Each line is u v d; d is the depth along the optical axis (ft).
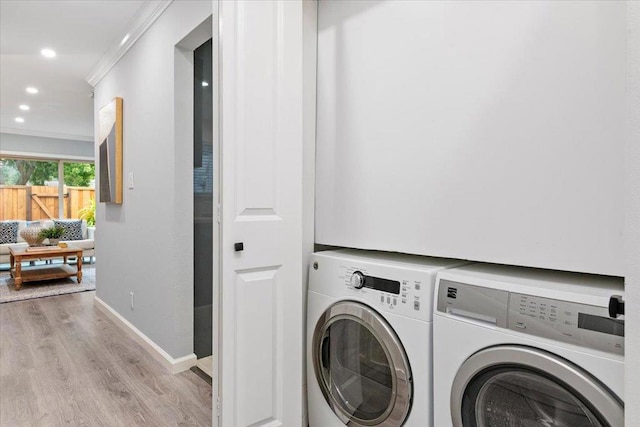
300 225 5.30
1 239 20.85
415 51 4.39
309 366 5.29
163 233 8.41
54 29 9.77
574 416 2.93
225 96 4.61
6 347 9.31
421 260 4.70
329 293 4.95
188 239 8.20
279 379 5.07
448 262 4.57
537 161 3.46
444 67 4.12
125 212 10.68
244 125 4.75
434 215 4.24
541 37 3.42
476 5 3.85
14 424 6.02
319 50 5.59
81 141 24.97
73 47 10.83
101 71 12.25
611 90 3.05
